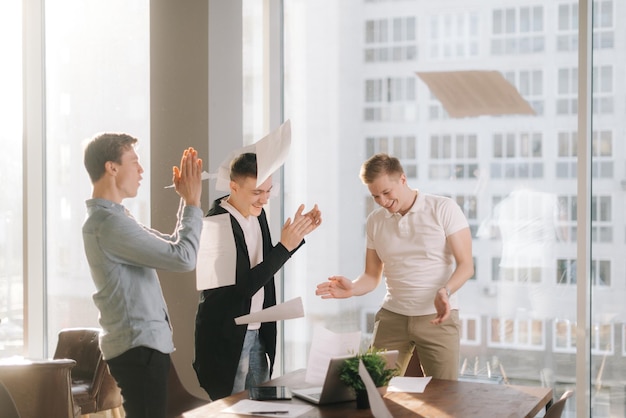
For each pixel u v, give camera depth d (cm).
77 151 509
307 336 457
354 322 443
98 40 498
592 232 395
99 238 309
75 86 508
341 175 443
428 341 365
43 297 524
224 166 371
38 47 516
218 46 442
